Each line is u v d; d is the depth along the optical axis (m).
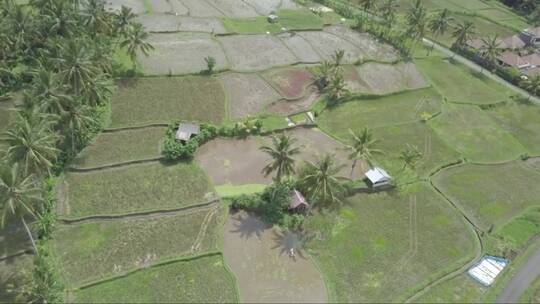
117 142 75.56
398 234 67.69
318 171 62.28
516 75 112.75
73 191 66.25
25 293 50.88
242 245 62.62
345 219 68.81
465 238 68.69
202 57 100.62
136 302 54.00
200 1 127.19
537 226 72.31
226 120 83.62
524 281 63.12
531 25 144.88
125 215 63.62
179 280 57.03
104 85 75.81
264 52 107.00
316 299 57.41
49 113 63.81
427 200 74.38
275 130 83.38
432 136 89.31
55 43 76.50
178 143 74.12
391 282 60.53
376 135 87.06
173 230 62.91
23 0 109.31
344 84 95.19
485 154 87.25
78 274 55.78
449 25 124.81
